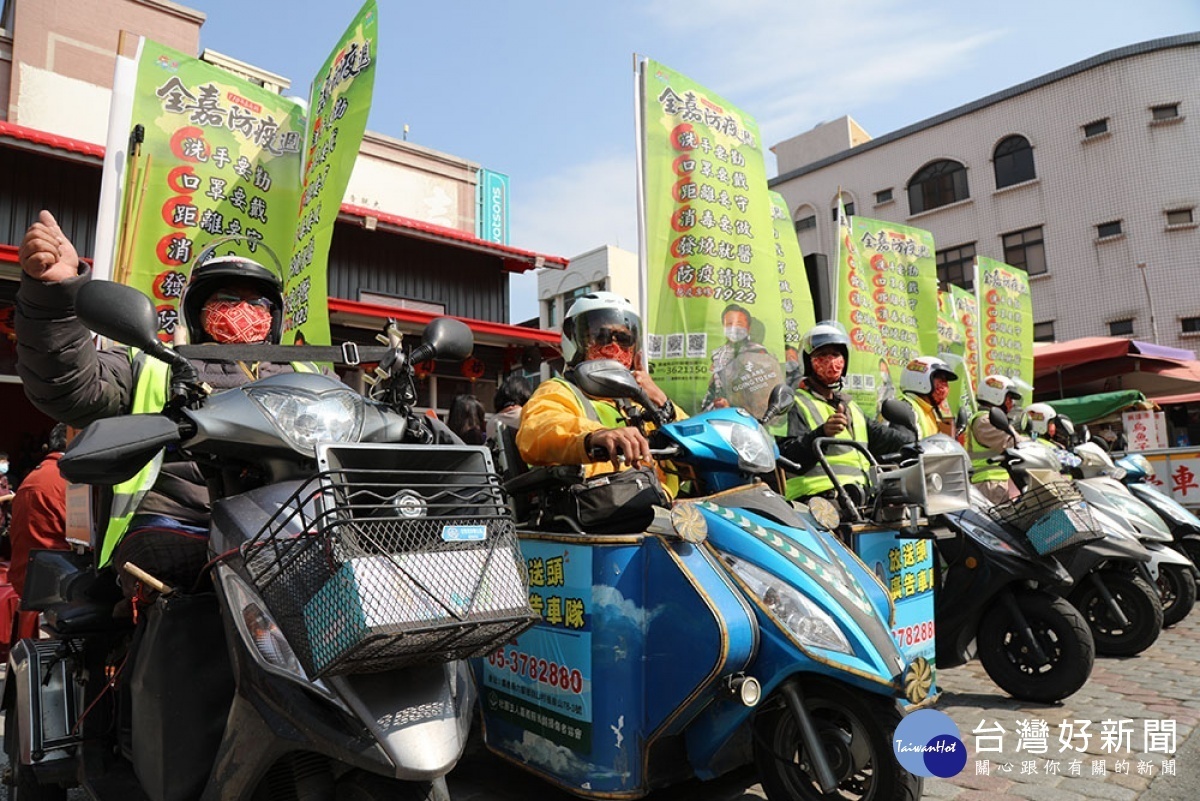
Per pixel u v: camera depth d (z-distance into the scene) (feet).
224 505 6.75
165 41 40.19
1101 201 74.02
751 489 9.83
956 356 29.19
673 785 10.50
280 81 42.70
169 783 6.60
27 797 9.14
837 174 90.68
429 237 35.68
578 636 9.13
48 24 36.63
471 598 5.60
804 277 22.40
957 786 10.48
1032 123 78.07
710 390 16.55
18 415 32.09
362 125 13.60
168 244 14.10
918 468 11.51
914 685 7.93
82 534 9.81
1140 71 72.59
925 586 12.44
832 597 8.58
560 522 10.28
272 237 15.15
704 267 16.80
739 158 17.89
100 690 8.82
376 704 5.56
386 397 7.88
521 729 9.91
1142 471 23.82
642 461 9.03
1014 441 16.20
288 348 8.18
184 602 7.05
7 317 24.63
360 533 5.53
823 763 8.21
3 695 9.82
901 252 29.22
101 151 26.61
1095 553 16.03
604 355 11.70
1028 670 13.92
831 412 15.07
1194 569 20.45
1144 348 44.01
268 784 6.59
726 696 8.36
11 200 27.32
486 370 37.32
